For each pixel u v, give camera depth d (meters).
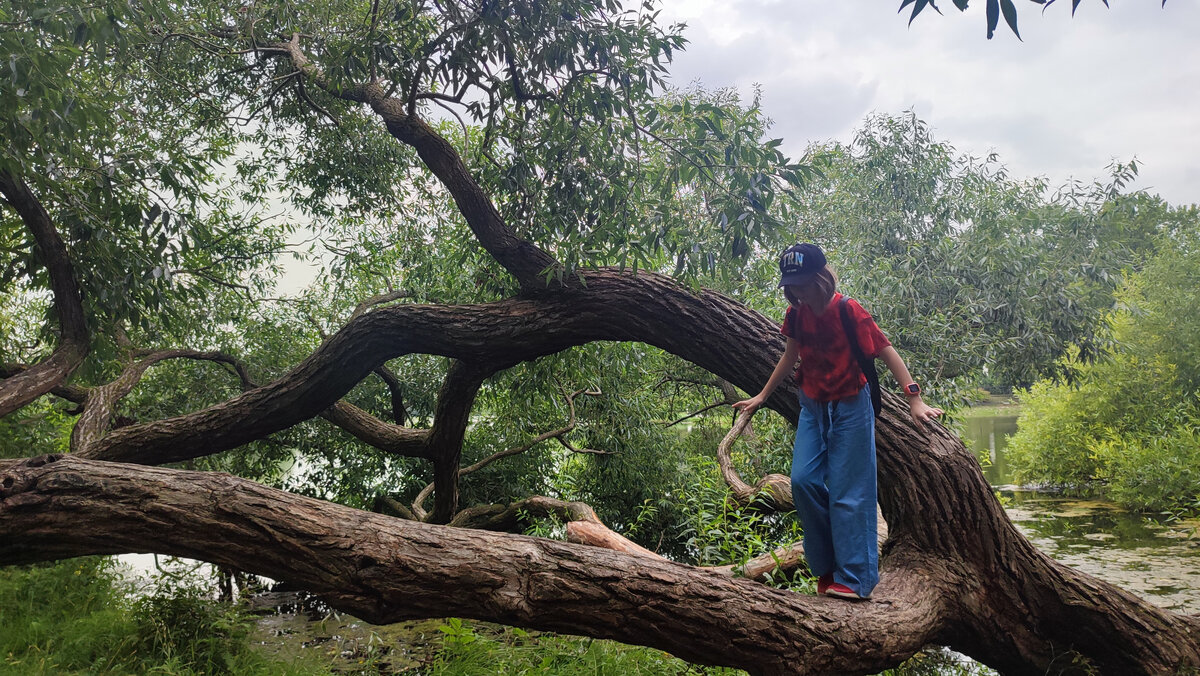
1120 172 9.76
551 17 4.70
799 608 3.09
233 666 4.57
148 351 7.18
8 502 2.64
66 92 4.12
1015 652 3.91
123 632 4.85
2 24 3.90
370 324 5.45
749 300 8.64
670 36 4.70
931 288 9.60
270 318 8.57
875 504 3.32
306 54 6.73
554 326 5.03
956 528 3.89
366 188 8.19
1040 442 13.42
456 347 5.30
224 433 5.66
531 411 8.52
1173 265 13.66
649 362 8.82
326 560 2.73
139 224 5.08
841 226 10.89
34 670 4.28
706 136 4.69
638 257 4.65
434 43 4.86
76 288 5.39
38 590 5.56
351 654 5.19
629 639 2.93
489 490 9.35
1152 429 12.27
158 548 2.75
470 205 5.21
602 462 9.16
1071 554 7.78
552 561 2.88
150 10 4.22
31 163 4.41
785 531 6.40
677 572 3.03
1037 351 9.67
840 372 3.26
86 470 2.79
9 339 7.12
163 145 6.62
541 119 5.31
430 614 2.82
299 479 9.34
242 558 2.74
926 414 3.11
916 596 3.55
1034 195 10.30
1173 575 6.72
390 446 6.89
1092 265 9.64
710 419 11.40
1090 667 3.90
